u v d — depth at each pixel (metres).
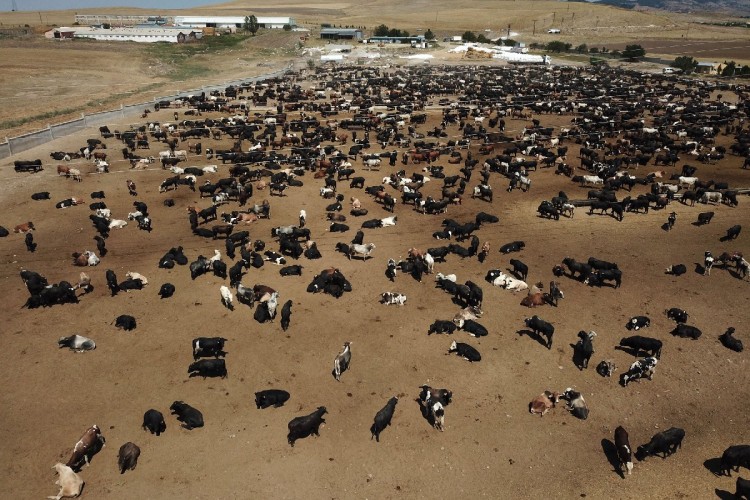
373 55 156.38
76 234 34.22
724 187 43.91
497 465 17.33
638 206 39.78
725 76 116.56
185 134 57.38
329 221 37.16
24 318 24.73
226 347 22.92
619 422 19.33
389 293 26.61
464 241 34.31
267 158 49.50
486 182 45.94
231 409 19.38
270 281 28.56
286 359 22.25
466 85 101.25
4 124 61.72
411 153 51.84
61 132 57.84
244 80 106.25
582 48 178.62
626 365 22.28
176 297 26.88
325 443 18.02
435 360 22.41
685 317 25.28
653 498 16.30
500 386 20.94
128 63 124.44
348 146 56.66
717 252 33.25
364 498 16.02
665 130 62.56
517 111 74.62
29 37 163.12
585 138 59.59
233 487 16.22
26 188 41.97
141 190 42.69
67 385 20.36
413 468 17.12
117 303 26.20
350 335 24.00
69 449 17.41
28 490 15.98
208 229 34.09
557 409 19.83
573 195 43.59
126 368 21.42
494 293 27.89
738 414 19.83
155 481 16.33
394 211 39.34
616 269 29.23
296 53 160.38
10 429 18.17
